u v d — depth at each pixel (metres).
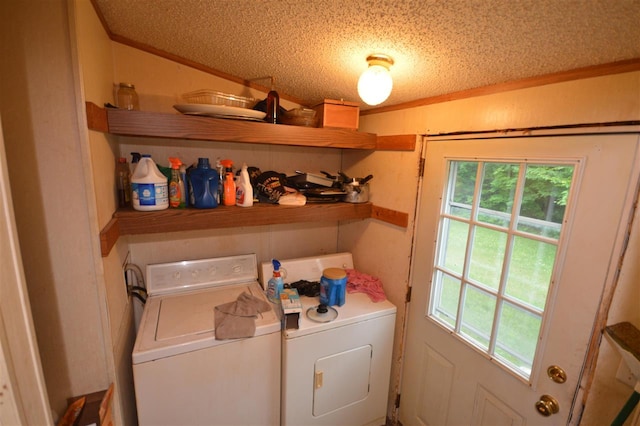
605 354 0.93
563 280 1.02
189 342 1.21
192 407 1.26
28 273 0.89
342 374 1.55
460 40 0.91
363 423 1.70
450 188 1.45
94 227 0.93
